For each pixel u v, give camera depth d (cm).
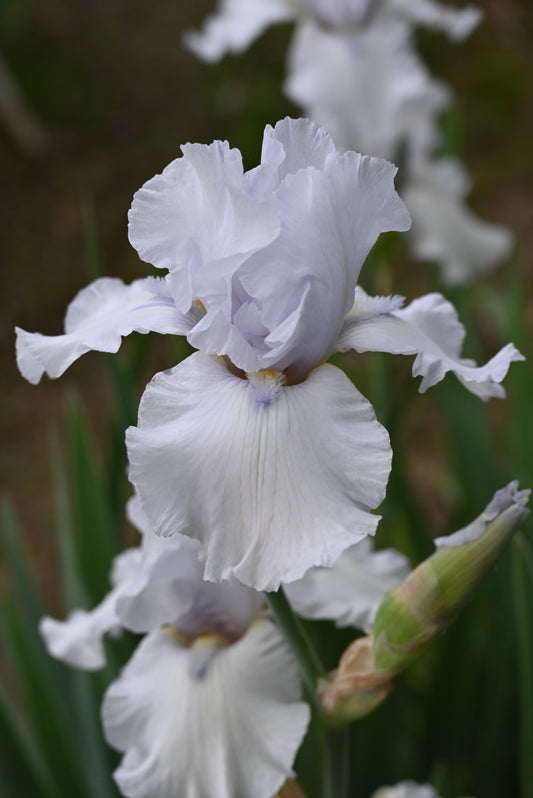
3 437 168
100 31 234
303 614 59
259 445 49
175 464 49
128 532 109
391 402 91
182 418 50
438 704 84
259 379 50
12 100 207
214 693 57
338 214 50
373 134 106
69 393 79
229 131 206
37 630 80
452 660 82
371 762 77
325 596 59
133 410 75
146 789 56
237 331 50
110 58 227
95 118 215
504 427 157
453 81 219
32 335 53
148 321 52
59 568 145
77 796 74
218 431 49
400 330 53
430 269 112
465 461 89
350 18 110
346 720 56
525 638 66
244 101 211
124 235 193
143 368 85
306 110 116
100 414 168
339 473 48
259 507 48
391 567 62
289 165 51
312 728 63
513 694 79
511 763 81
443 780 77
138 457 49
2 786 72
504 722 80
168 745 57
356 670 55
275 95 211
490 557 54
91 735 75
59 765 74
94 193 200
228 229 50
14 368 179
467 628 82
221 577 48
